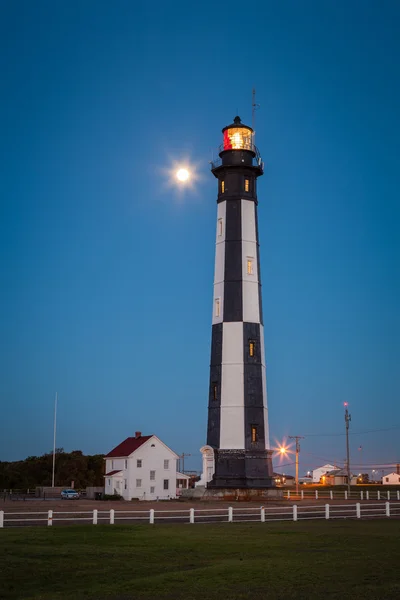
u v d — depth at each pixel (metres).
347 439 105.00
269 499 77.06
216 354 81.06
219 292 82.38
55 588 26.17
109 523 46.66
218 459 78.19
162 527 45.00
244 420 78.44
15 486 146.62
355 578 28.23
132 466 98.00
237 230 82.94
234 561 31.88
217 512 57.19
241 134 85.56
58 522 48.03
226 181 84.69
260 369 80.38
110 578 27.97
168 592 25.61
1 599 24.30
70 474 147.12
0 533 40.72
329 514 55.59
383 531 43.41
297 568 30.22
